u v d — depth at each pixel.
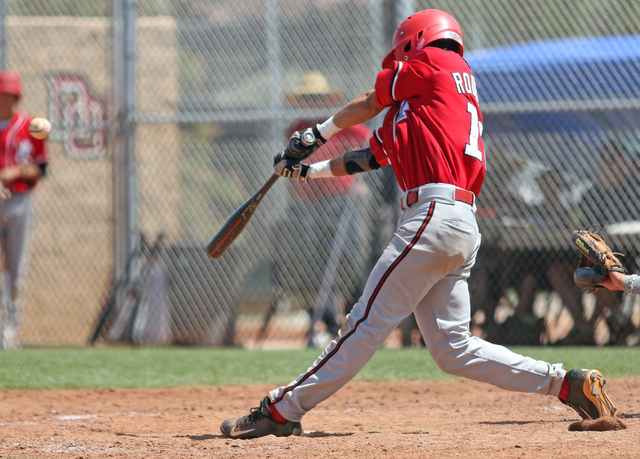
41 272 23.62
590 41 22.34
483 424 10.29
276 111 23.20
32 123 17.16
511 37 23.62
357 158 10.09
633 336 21.45
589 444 7.81
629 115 21.62
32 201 21.50
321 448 8.41
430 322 9.24
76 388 14.59
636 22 22.72
